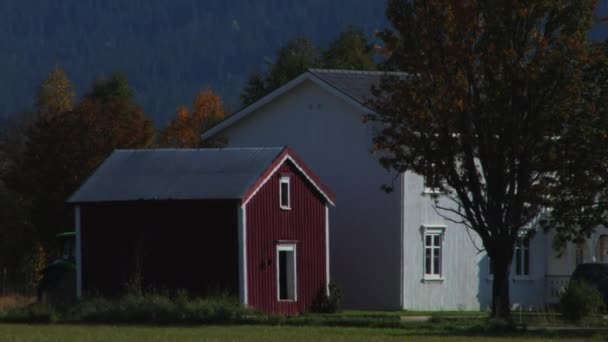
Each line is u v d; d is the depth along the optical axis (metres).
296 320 111.31
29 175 178.75
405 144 119.56
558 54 114.88
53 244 181.12
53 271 137.75
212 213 132.88
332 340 88.06
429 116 117.25
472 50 117.94
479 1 118.06
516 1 115.69
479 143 119.44
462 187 121.00
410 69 119.25
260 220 133.88
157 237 134.50
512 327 102.19
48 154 176.75
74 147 176.00
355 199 154.75
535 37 117.38
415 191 151.62
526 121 117.38
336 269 155.75
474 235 156.88
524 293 162.00
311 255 139.75
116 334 92.69
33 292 164.00
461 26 117.25
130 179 138.75
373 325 108.00
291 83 161.50
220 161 139.12
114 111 180.25
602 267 142.00
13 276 190.38
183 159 141.00
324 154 158.50
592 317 113.25
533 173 121.56
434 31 118.75
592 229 123.56
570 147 117.38
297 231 138.25
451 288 154.50
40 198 178.25
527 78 115.06
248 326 105.88
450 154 119.00
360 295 153.38
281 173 137.38
